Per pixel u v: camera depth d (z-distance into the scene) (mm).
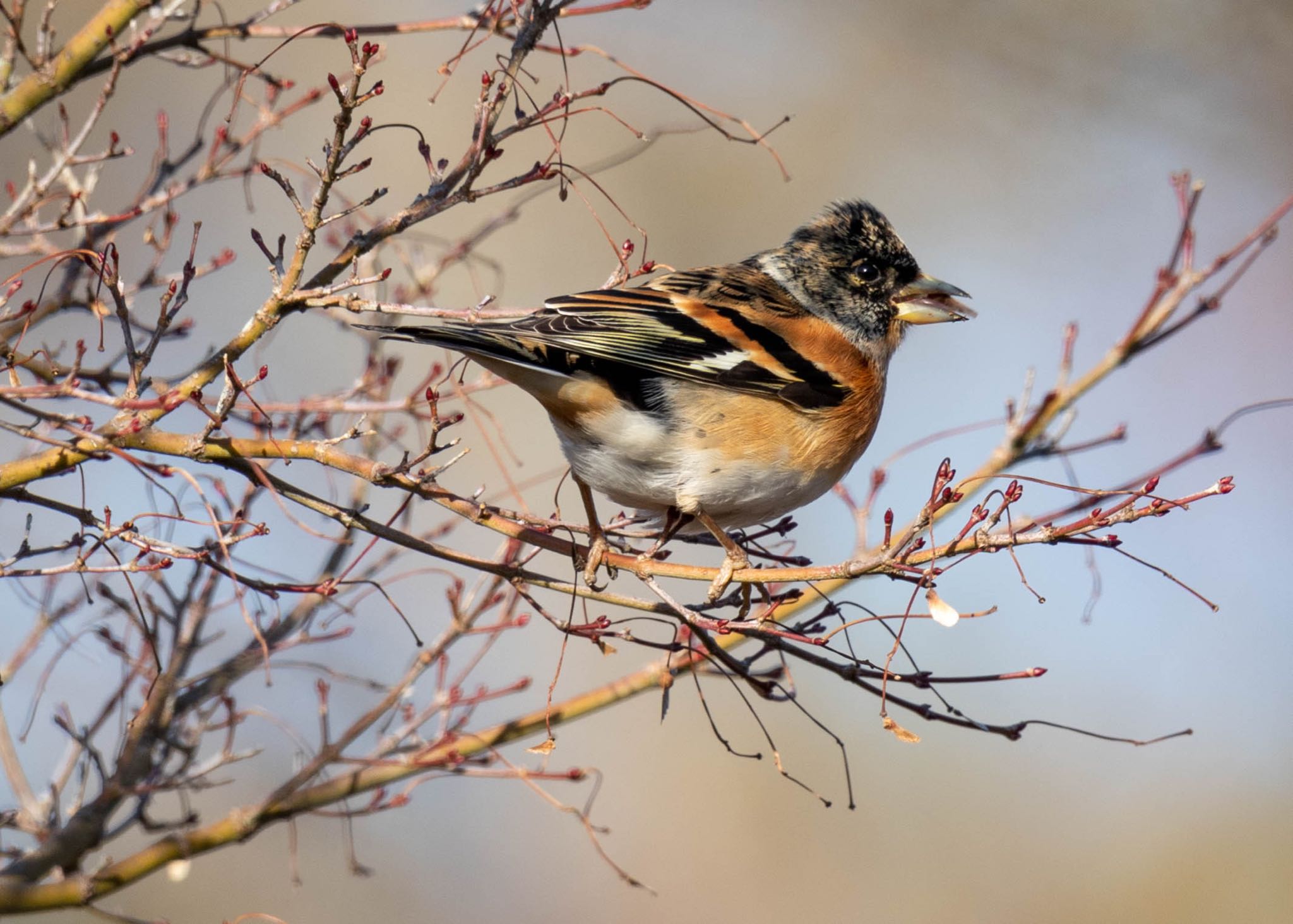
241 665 9086
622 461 8906
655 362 8695
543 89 17656
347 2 17016
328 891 13906
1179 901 15016
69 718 10047
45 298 10117
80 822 8281
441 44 17438
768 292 9969
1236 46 19000
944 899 15141
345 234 10391
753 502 9094
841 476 9539
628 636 7523
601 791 15531
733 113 18438
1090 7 19125
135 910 13016
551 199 17641
